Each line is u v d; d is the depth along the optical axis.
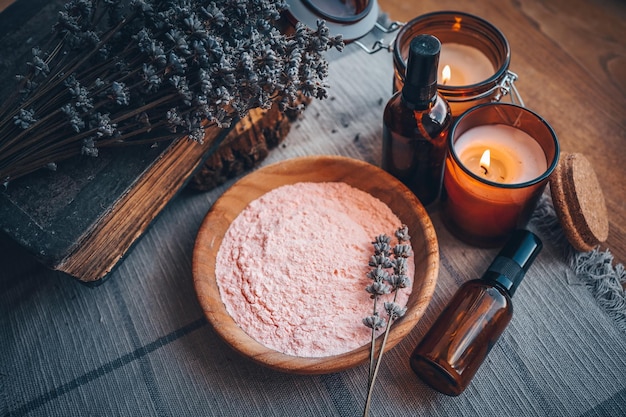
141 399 0.45
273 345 0.43
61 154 0.41
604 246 0.50
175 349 0.46
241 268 0.46
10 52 0.45
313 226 0.47
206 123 0.45
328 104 0.56
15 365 0.46
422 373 0.43
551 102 0.57
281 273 0.45
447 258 0.49
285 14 0.47
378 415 0.43
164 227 0.51
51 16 0.47
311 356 0.42
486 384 0.44
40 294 0.49
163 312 0.48
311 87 0.41
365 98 0.57
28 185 0.42
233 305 0.44
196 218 0.52
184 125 0.41
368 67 0.58
